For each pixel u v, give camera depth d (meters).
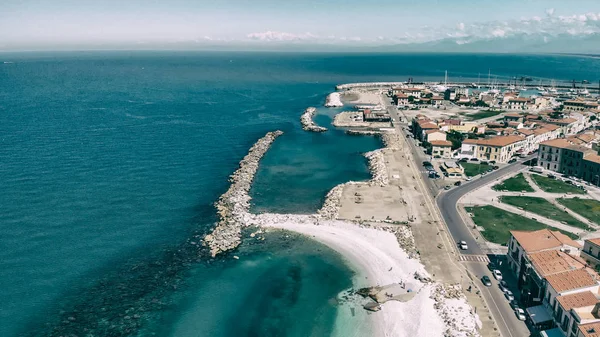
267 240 127.06
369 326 90.88
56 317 93.19
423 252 118.12
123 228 132.25
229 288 105.25
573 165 177.62
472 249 119.38
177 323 93.12
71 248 119.62
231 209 146.12
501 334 85.50
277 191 166.38
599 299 83.12
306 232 131.12
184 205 150.50
